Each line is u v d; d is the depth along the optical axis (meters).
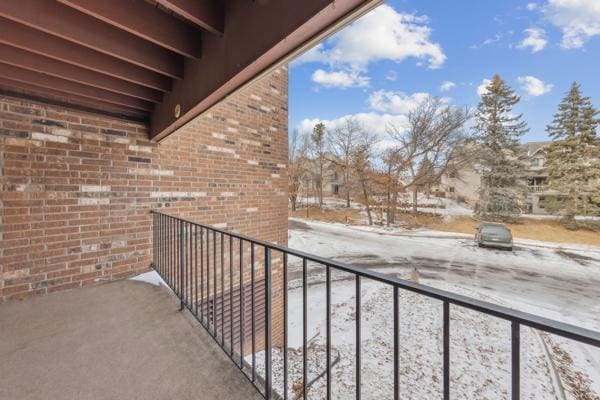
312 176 23.06
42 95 2.37
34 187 2.35
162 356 1.62
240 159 3.95
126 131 2.82
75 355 1.61
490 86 18.86
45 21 1.36
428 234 14.98
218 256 3.60
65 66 1.91
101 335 1.82
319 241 13.35
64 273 2.49
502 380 4.19
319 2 0.91
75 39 1.45
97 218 2.66
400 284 0.80
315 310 6.47
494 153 18.59
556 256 11.12
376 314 6.18
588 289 7.87
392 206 17.69
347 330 5.50
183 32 1.59
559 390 4.05
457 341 5.09
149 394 1.33
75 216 2.55
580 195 16.52
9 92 2.23
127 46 1.65
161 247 2.85
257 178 4.20
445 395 0.71
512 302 7.04
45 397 1.29
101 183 2.68
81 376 1.44
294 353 4.41
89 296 2.39
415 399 3.78
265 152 4.35
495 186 18.52
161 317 2.08
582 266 9.90
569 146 17.44
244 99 4.03
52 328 1.89
